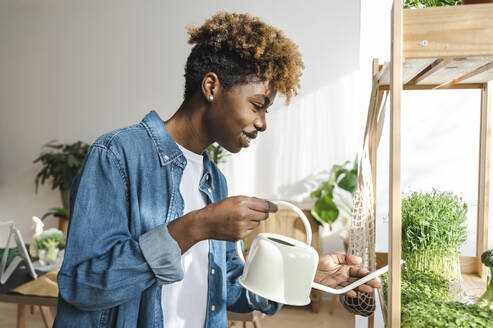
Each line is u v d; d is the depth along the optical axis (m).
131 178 0.80
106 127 4.34
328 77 3.82
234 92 0.82
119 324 0.79
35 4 4.37
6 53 4.50
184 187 0.92
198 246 0.94
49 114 4.45
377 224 1.89
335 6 3.78
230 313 1.80
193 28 0.88
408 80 1.24
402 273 1.14
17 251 2.02
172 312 0.88
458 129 1.91
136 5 4.19
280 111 3.93
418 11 0.75
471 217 1.81
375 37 1.91
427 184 1.94
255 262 0.86
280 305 1.06
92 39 4.31
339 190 3.85
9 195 4.57
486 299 0.98
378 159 1.89
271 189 3.99
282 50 0.82
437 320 0.78
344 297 1.04
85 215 0.74
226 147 0.90
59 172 4.09
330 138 3.85
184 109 0.90
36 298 1.74
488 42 0.73
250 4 3.94
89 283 0.71
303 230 3.46
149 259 0.72
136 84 4.24
